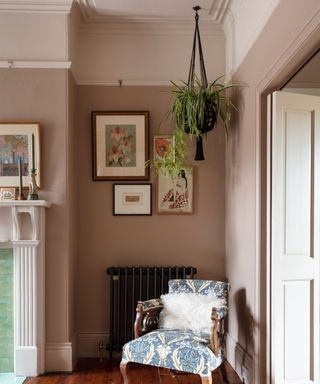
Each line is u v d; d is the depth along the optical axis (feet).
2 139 11.34
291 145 9.20
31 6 11.26
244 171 10.73
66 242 11.29
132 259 12.76
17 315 10.83
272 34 8.67
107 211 12.77
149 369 11.32
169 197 12.78
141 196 12.75
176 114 11.53
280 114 9.09
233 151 11.94
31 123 11.32
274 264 9.00
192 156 12.85
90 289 12.68
